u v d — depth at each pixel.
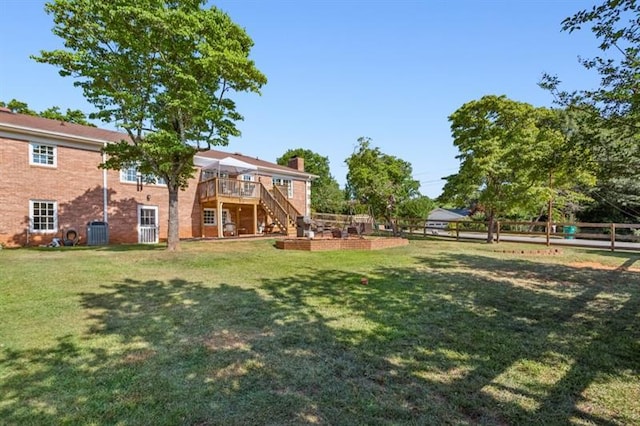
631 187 14.61
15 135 12.45
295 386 2.56
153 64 9.80
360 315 4.27
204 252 9.84
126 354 3.08
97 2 8.63
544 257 9.84
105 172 14.73
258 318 4.11
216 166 18.28
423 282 6.17
